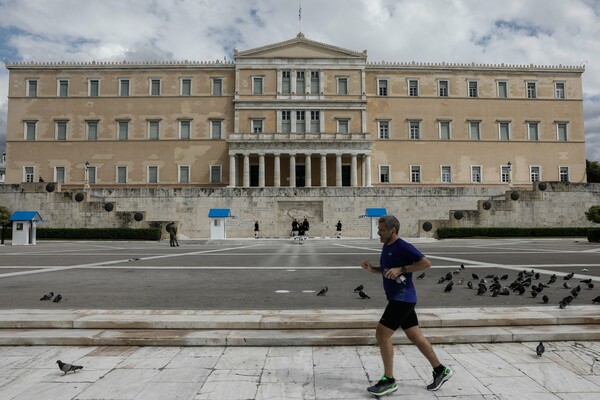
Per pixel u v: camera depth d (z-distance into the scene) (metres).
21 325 8.68
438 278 15.60
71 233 46.06
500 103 72.69
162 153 70.19
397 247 6.07
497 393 5.85
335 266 19.59
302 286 13.73
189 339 7.96
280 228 51.62
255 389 6.01
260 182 65.56
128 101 70.81
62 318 8.87
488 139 72.06
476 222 48.81
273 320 8.66
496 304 10.67
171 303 10.92
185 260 22.69
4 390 5.98
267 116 69.94
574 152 72.56
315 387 6.08
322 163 65.81
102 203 48.06
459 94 72.62
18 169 69.44
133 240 45.56
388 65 72.25
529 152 72.19
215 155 70.19
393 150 71.38
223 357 7.34
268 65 70.75
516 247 33.22
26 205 48.88
